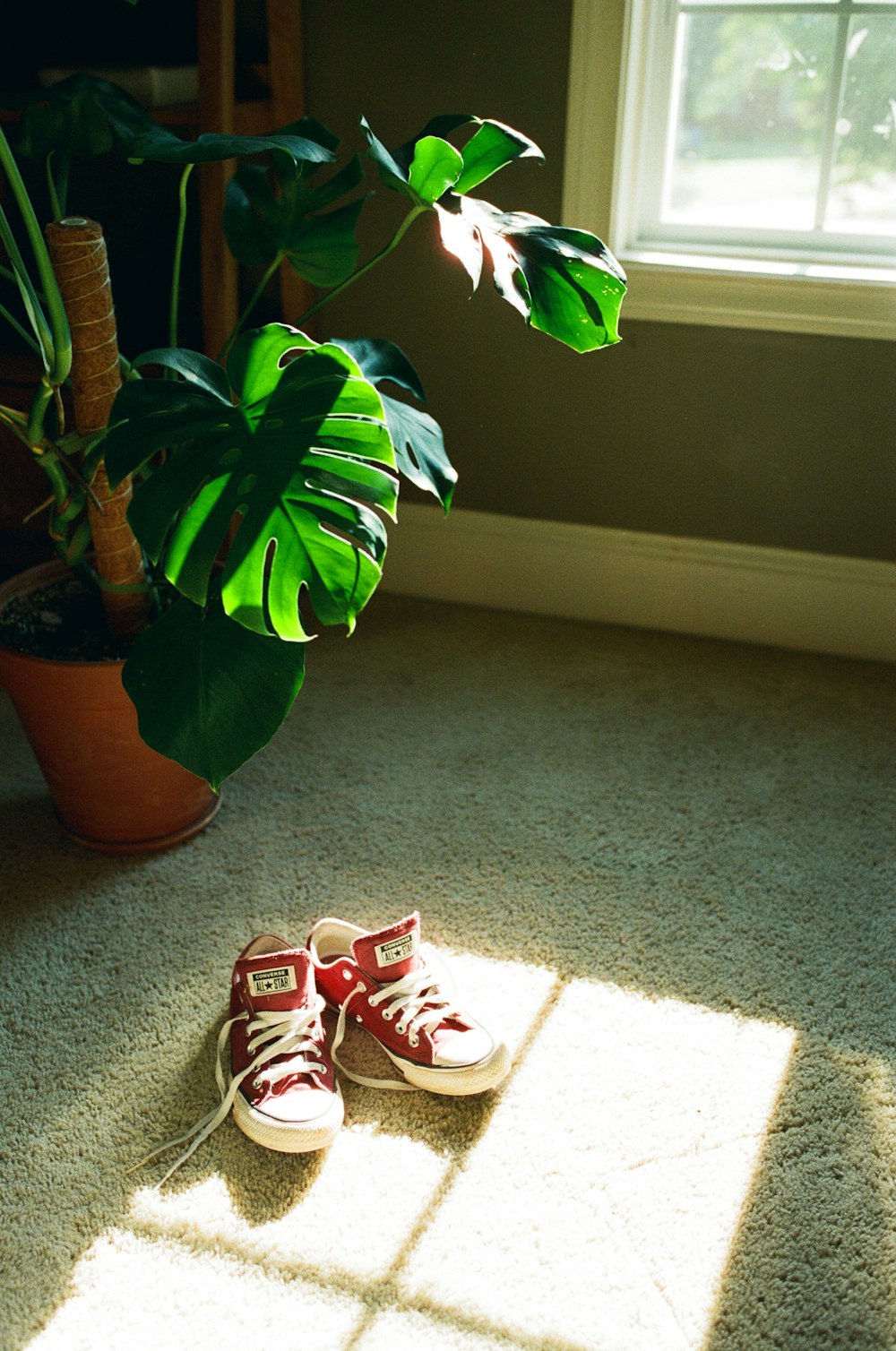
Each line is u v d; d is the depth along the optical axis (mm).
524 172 1908
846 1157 1183
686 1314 1042
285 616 1144
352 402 1117
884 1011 1357
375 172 1972
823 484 1991
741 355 1929
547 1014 1349
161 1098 1252
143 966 1422
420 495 2217
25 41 1964
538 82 1832
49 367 1300
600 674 2039
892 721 1900
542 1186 1153
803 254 1933
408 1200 1143
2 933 1469
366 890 1540
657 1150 1189
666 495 2084
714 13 1823
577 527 2154
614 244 1924
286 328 1173
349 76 1915
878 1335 1026
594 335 1295
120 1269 1083
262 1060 1227
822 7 1775
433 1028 1255
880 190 1889
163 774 1524
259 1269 1082
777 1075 1272
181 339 2104
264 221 1480
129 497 1426
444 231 1157
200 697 1224
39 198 2125
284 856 1602
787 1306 1049
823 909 1512
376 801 1712
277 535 1107
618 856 1606
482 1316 1040
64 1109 1239
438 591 2293
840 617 2072
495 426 2117
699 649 2123
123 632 1510
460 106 1889
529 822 1671
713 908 1515
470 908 1509
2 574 2209
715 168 1949
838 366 1892
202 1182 1164
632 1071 1277
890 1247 1099
